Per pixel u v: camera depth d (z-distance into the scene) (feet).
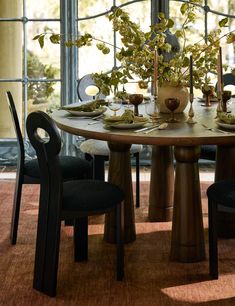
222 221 16.60
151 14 22.65
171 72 16.25
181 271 14.89
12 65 22.98
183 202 15.23
